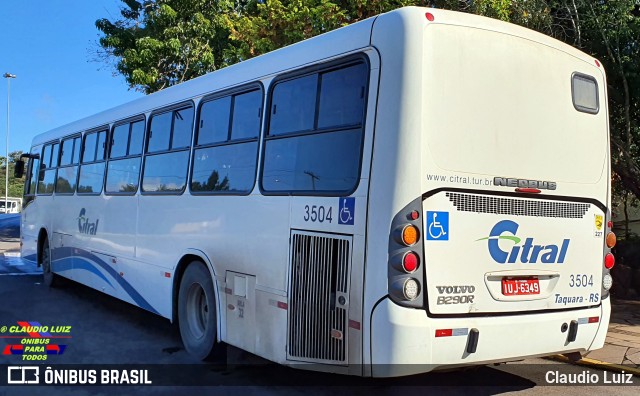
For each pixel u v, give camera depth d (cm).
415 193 403
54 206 1096
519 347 443
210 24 1694
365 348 407
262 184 525
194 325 637
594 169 510
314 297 452
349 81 445
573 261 487
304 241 466
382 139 411
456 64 429
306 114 483
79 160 992
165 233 689
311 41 492
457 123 425
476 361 421
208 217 603
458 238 420
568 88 497
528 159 461
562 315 472
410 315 396
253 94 555
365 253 411
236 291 548
